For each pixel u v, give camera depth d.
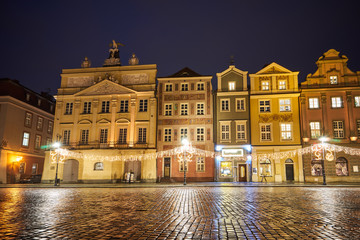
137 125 42.47
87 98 44.59
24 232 7.30
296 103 40.94
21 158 44.69
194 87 43.50
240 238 6.69
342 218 9.43
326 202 14.28
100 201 15.05
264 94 41.47
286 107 41.16
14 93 44.38
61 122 44.41
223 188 26.91
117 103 43.69
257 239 6.61
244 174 40.78
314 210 11.34
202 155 41.53
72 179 42.69
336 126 39.62
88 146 42.88
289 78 41.66
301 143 39.84
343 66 40.78
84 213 10.57
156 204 13.51
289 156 39.88
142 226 8.05
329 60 41.00
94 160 41.38
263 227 7.94
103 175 40.69
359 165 38.19
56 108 44.91
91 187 30.00
